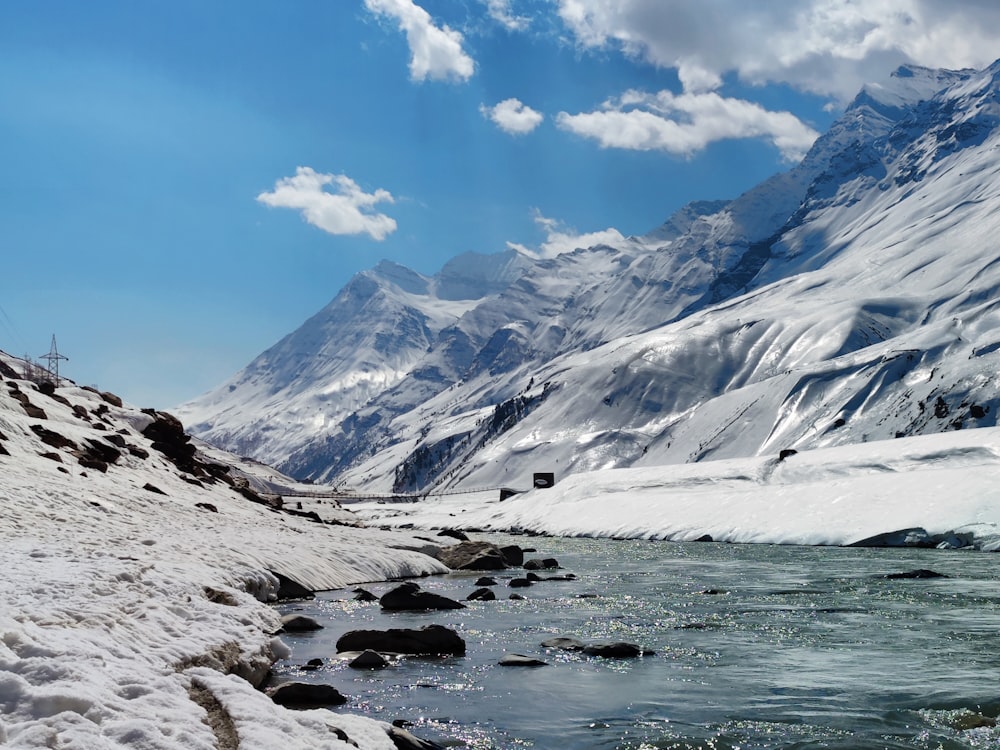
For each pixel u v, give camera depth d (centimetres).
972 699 1644
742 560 5019
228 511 4669
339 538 4759
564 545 6925
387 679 1844
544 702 1666
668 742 1421
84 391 6744
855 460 7794
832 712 1581
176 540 2883
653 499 8712
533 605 3022
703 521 7344
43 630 1143
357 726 1236
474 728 1493
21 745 780
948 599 3056
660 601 3128
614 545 6800
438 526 11694
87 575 1702
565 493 10538
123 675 1083
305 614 2686
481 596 3170
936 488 6184
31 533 2228
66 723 847
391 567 4041
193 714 1036
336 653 2081
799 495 7062
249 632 1845
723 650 2173
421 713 1580
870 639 2298
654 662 2036
